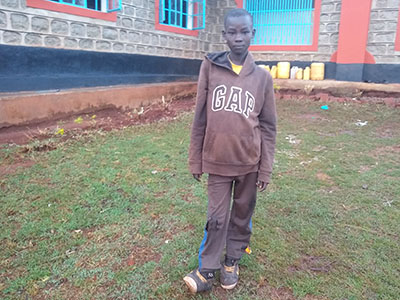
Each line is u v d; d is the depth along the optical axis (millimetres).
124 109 7637
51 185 3832
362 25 9586
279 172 4441
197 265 2529
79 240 2820
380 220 3207
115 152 4965
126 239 2865
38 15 6195
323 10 10141
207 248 2207
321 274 2471
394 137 6109
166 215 3264
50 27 6430
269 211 3396
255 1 10984
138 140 5605
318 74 10156
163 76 9453
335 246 2812
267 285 2369
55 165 4391
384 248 2770
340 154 5188
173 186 3928
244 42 1961
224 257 2627
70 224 3043
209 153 2105
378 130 6594
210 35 11320
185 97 9719
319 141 5828
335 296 2248
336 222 3189
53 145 5094
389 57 9594
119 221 3129
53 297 2221
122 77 8102
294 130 6578
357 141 5844
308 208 3447
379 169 4531
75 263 2549
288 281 2387
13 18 5828
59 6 6512
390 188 3918
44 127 5906
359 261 2604
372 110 8094
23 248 2715
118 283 2348
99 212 3297
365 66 9883
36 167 4285
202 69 2121
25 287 2299
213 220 2123
